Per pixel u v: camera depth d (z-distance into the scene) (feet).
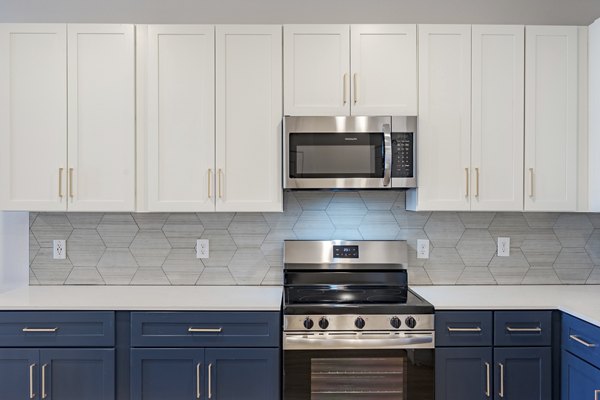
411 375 6.63
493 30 7.63
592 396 5.99
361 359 6.63
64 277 8.51
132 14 8.54
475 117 7.62
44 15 8.47
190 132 7.56
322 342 6.57
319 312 6.61
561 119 7.68
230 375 6.75
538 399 6.75
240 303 6.94
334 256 8.36
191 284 8.55
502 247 8.61
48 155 7.50
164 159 7.55
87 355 6.74
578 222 8.61
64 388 6.76
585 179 7.71
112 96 7.50
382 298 7.31
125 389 6.78
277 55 7.56
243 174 7.59
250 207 7.58
